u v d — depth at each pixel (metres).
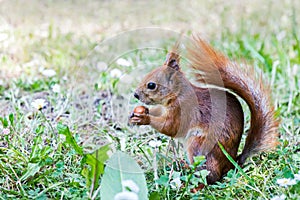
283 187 5.07
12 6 12.08
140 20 11.60
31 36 9.98
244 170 5.47
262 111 5.50
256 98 5.49
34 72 8.44
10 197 4.93
